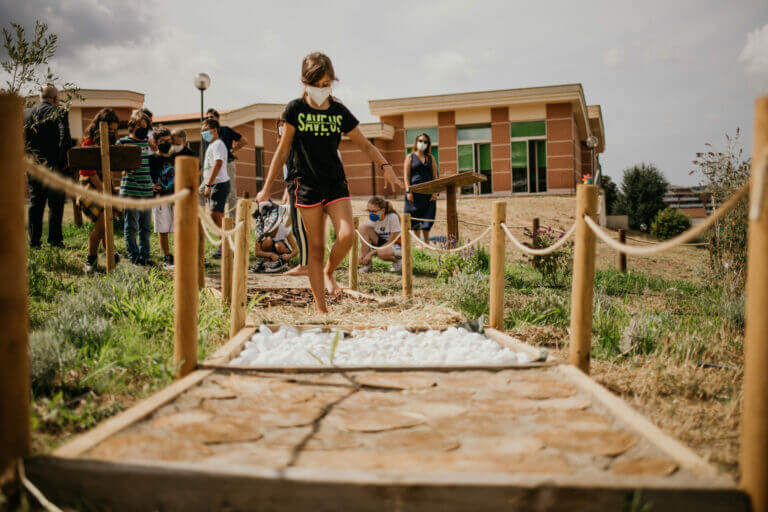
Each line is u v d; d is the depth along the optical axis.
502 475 1.86
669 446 2.17
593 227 3.15
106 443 2.19
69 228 10.60
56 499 1.93
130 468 1.92
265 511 1.86
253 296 5.57
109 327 3.97
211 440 2.28
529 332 4.95
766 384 1.87
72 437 2.50
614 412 2.56
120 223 11.02
